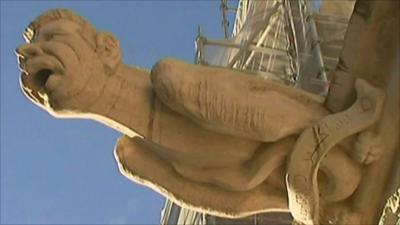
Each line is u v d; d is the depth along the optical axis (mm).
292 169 7941
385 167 7957
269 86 8156
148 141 8203
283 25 21344
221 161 8211
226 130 8039
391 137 7906
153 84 8008
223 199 8375
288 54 20125
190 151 8156
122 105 8062
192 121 8117
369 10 7961
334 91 8133
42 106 8156
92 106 7988
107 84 8016
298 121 8039
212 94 7926
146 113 8109
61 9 8148
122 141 8453
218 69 8070
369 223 8094
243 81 8078
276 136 8000
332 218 8117
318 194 8047
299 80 17375
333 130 7875
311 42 18422
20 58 7973
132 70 8219
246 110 7957
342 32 18641
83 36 8023
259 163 8148
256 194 8375
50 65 7828
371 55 8031
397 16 7895
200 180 8367
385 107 7906
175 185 8398
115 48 8094
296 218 8117
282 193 8367
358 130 7891
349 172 7980
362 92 7926
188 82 7926
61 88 7820
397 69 7863
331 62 17750
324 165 7996
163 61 8000
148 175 8398
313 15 19359
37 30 8070
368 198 8031
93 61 7965
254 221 17016
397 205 7215
